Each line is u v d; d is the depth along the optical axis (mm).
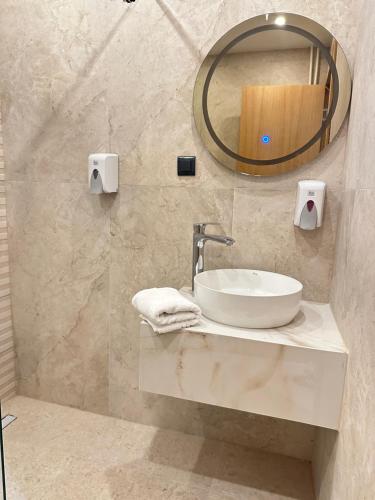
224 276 1567
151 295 1338
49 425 1857
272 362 1156
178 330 1236
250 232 1571
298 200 1421
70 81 1690
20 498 1427
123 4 1555
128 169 1678
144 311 1267
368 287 879
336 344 1142
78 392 1977
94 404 1959
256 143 1491
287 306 1229
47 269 1909
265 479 1565
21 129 1812
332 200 1450
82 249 1827
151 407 1860
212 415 1775
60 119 1741
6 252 1954
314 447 1626
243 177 1540
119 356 1860
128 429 1850
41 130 1781
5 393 2029
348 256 1161
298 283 1392
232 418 1750
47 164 1806
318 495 1420
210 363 1224
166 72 1554
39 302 1958
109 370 1894
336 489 1111
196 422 1808
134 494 1466
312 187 1389
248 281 1559
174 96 1562
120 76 1614
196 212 1624
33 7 1681
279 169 1485
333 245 1480
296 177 1479
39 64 1724
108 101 1652
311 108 1412
